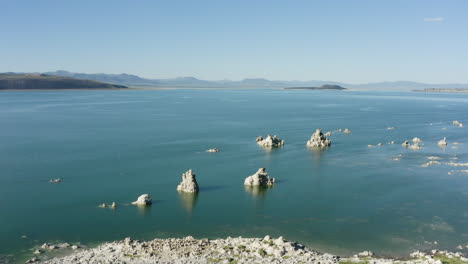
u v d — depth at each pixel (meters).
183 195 102.75
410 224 84.69
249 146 169.00
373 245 74.69
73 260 65.00
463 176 121.94
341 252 71.75
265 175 113.06
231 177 119.56
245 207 94.62
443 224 84.75
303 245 74.12
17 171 122.56
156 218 87.50
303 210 93.00
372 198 101.44
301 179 118.31
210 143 174.62
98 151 154.00
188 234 79.69
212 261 63.59
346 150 162.75
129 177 117.62
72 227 82.12
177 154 150.38
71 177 116.94
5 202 95.62
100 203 96.12
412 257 69.25
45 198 98.88
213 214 90.12
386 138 195.00
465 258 67.75
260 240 73.12
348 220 87.00
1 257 68.38
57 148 159.00
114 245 71.69
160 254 66.50
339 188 109.56
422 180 117.50
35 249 71.81
